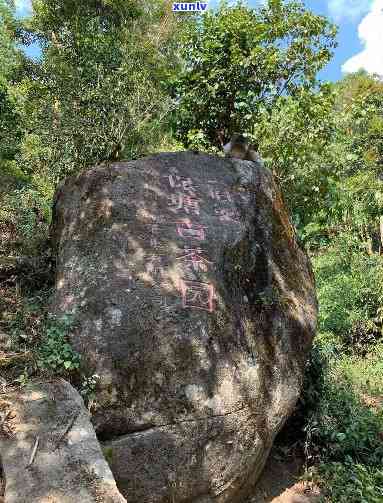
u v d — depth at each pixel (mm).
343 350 8633
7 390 3008
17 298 4121
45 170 8414
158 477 3184
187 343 3443
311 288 4742
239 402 3541
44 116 8820
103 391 3217
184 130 7473
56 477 2438
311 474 4461
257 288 4090
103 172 4125
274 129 6629
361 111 7344
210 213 4094
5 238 5234
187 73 7117
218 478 3416
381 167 11734
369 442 4934
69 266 3750
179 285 3631
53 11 11609
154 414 3254
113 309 3439
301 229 7703
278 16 7086
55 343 3336
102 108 8555
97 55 9406
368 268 10047
